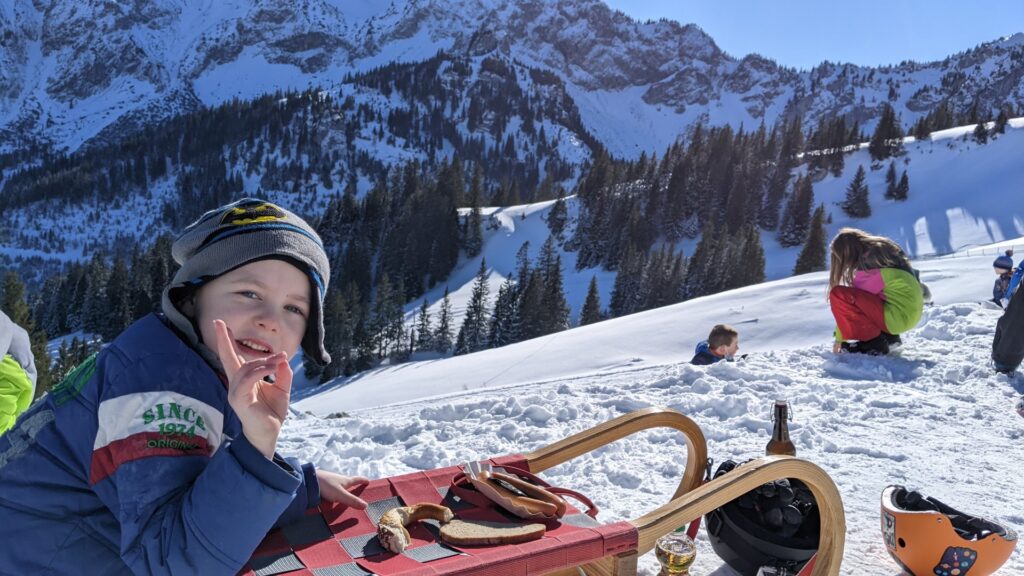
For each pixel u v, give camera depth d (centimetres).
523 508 192
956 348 722
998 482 382
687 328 2514
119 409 133
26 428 144
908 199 14062
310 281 150
